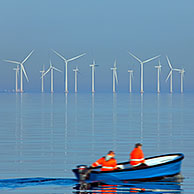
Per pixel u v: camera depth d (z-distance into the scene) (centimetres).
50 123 19212
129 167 8612
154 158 8988
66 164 9594
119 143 12838
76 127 17488
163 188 7656
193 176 8488
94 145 12425
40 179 8212
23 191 7462
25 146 12225
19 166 9350
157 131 16100
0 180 8144
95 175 8025
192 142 13038
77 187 7744
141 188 7681
